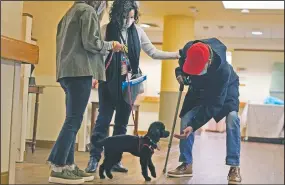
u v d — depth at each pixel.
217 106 2.59
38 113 3.75
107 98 2.82
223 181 2.64
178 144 2.88
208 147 4.47
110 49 2.45
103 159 2.71
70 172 2.41
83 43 2.31
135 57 2.83
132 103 2.90
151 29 7.16
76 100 2.35
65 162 2.35
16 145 1.94
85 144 3.73
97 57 2.42
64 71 2.34
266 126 6.62
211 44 2.59
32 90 3.41
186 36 6.98
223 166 3.18
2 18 1.77
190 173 2.78
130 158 3.30
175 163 2.79
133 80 2.83
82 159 3.26
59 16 4.21
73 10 2.39
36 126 3.49
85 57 2.34
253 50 9.20
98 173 2.72
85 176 2.49
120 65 2.78
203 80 2.57
